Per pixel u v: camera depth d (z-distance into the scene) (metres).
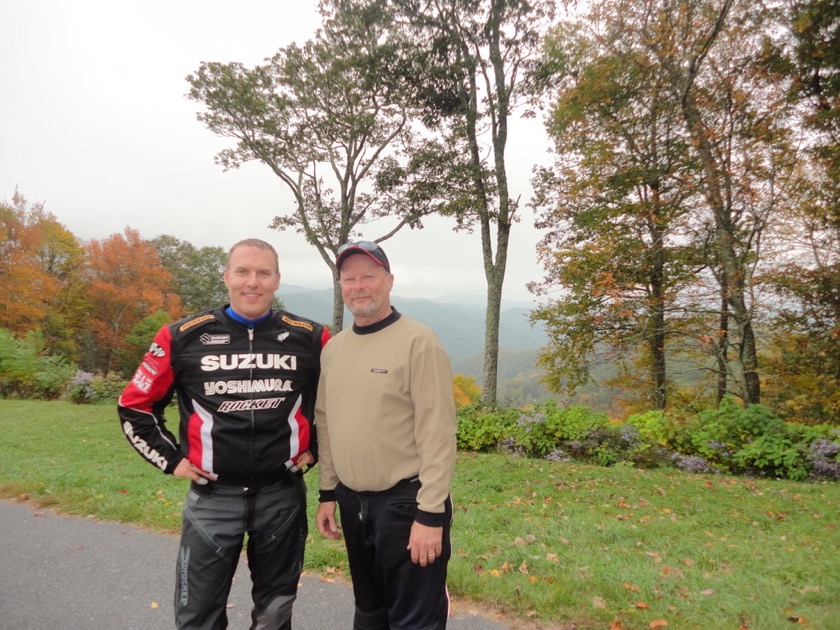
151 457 2.34
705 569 4.34
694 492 7.52
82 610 3.67
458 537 5.18
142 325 31.97
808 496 7.30
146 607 3.72
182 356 2.35
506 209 19.09
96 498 6.20
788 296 15.34
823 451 8.96
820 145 14.55
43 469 8.04
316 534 5.09
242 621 3.53
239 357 2.37
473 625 3.36
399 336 2.34
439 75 19.09
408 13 18.88
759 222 15.64
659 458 9.91
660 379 19.94
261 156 23.48
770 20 14.66
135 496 6.50
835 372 15.24
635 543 5.12
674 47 15.49
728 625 3.25
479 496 7.41
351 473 2.36
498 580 3.88
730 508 6.68
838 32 12.69
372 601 2.53
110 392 19.75
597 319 19.12
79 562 4.50
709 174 15.55
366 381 2.32
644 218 18.83
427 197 20.20
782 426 9.64
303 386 2.52
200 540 2.38
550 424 10.78
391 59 19.42
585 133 19.69
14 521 5.58
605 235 19.75
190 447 2.37
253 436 2.36
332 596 3.83
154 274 46.31
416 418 2.27
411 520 2.29
